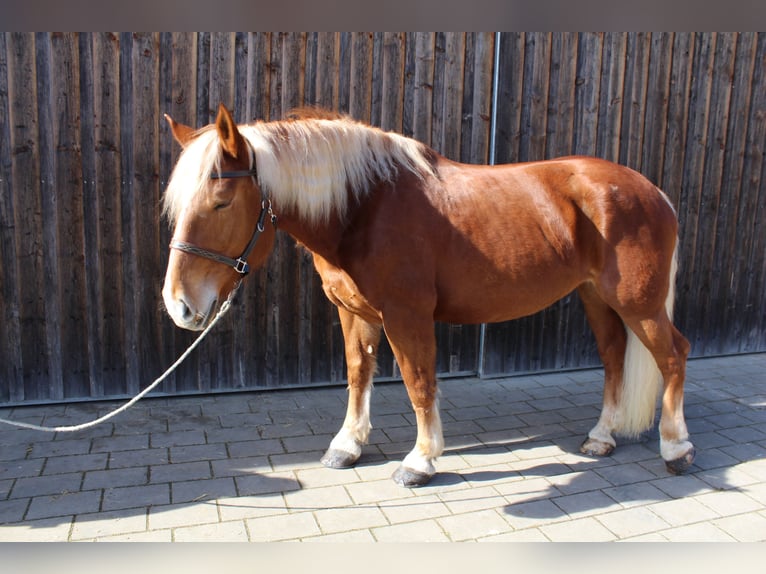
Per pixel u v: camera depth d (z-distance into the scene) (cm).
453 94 405
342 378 421
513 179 284
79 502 262
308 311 405
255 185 237
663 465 309
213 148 223
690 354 505
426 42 393
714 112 470
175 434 339
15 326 357
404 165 273
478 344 448
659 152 461
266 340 401
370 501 269
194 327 224
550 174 289
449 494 276
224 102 365
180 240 220
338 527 247
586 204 285
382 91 391
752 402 406
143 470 295
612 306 291
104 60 343
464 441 340
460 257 266
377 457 316
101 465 298
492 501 270
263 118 373
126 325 374
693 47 453
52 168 346
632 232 281
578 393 423
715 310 506
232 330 394
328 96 382
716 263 497
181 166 225
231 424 356
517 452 325
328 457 304
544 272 279
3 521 246
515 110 418
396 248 256
